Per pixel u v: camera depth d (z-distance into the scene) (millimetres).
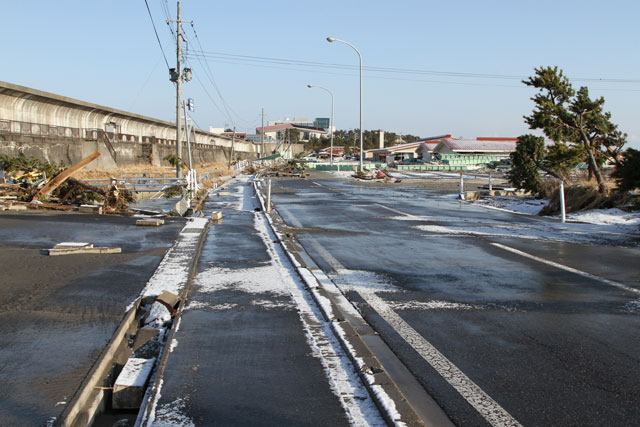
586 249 11359
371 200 25344
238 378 4289
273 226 14570
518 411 3934
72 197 17719
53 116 35281
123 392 3963
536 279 8438
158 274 7895
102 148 38250
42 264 8328
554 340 5539
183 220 14961
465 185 38781
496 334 5734
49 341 4887
